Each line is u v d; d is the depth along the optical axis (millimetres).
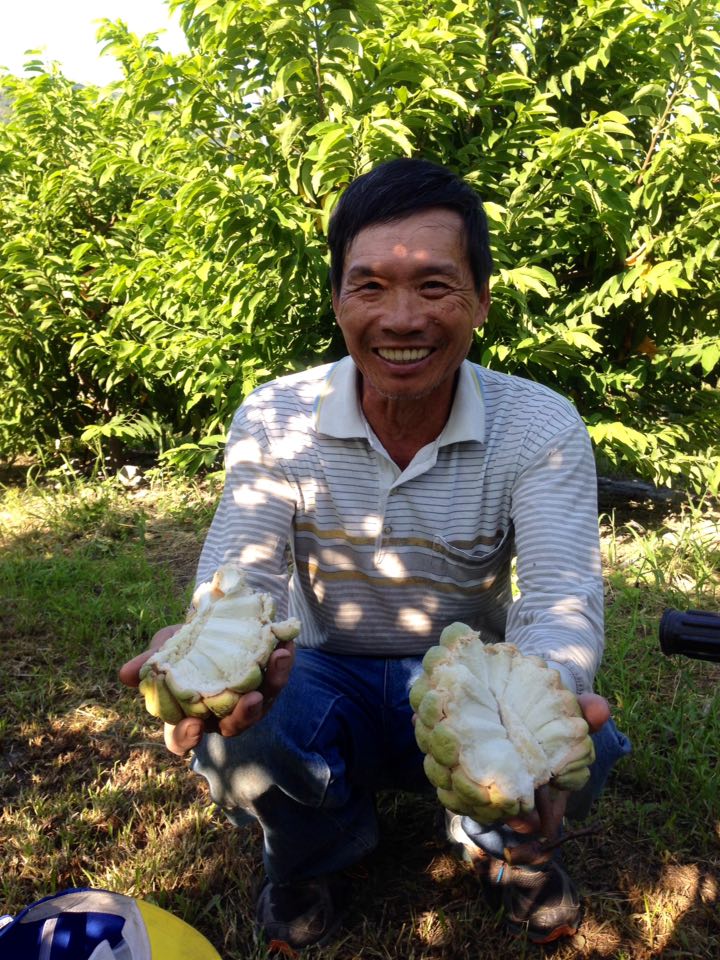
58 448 5461
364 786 1943
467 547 1789
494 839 1805
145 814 2307
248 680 1417
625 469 5059
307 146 3941
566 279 4637
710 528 4258
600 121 3596
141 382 5305
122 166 4184
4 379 5359
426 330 1541
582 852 2150
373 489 1776
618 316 4480
